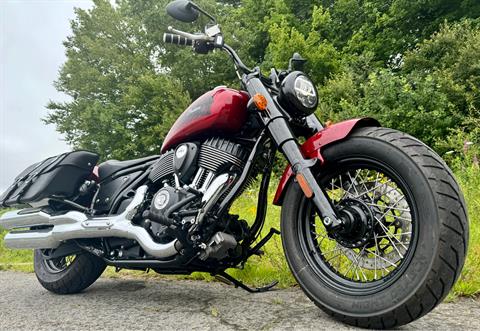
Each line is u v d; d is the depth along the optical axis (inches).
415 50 601.0
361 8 832.9
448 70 515.8
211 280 138.6
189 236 96.5
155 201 104.0
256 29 894.4
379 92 466.9
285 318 88.3
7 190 135.7
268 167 103.3
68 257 140.3
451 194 73.9
